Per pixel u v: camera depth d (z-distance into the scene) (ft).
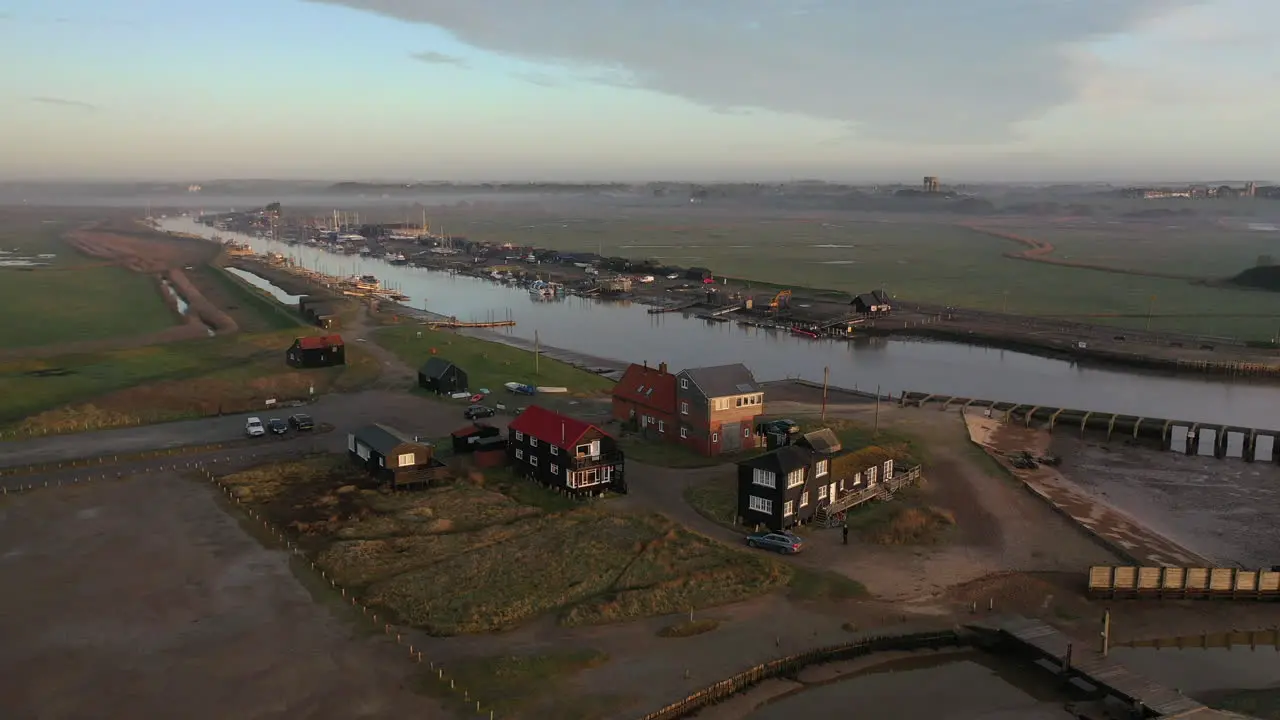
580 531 222.69
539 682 152.46
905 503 251.19
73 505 237.25
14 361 415.44
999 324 598.34
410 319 604.90
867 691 158.92
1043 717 151.94
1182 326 588.91
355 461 277.44
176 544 211.41
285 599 183.32
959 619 181.88
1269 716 152.66
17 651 160.25
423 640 167.22
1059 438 343.67
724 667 159.94
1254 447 321.11
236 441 302.45
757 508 228.63
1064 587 200.23
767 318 646.74
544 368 437.58
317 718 140.77
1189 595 196.13
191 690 148.46
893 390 431.84
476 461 279.49
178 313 629.51
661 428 309.42
